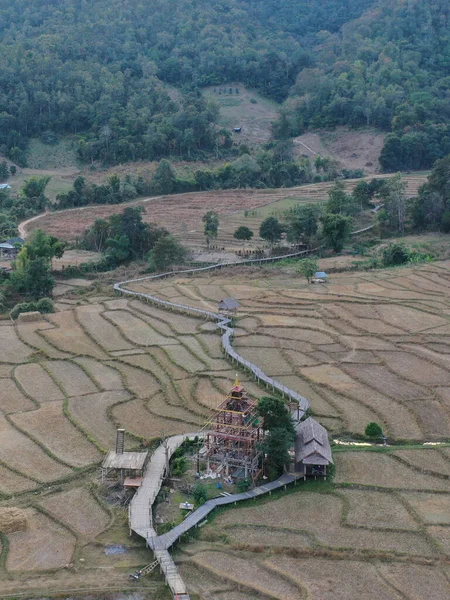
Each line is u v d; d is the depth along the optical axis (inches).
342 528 2923.2
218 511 3075.8
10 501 3157.0
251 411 3499.0
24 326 5590.6
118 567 2714.1
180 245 7785.4
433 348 5019.7
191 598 2522.1
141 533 2874.0
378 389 4318.4
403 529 2893.7
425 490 3201.3
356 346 5083.7
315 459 3289.9
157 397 4271.7
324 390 4320.9
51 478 3348.9
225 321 5595.5
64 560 2755.9
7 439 3732.8
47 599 2527.1
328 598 2491.4
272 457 3324.3
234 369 4685.0
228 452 3400.6
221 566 2701.8
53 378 4557.1
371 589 2544.3
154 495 3169.3
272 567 2672.2
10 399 4249.5
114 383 4475.9
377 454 3548.2
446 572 2635.3
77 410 4082.2
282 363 4778.5
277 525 2955.2
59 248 7485.2
